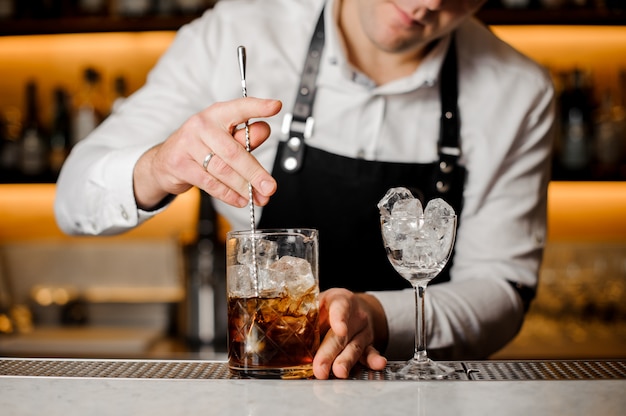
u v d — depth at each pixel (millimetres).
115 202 1465
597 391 1017
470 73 1774
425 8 1454
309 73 1765
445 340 1411
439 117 1752
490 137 1752
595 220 3316
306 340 1087
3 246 3361
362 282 1788
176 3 3092
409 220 1104
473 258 1720
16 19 3107
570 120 3025
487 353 1530
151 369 1146
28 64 3338
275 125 1769
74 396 1002
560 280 3121
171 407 947
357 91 1729
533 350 2812
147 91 1799
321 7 1789
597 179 2986
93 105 3252
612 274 3193
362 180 1745
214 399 978
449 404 956
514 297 1598
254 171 1134
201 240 2809
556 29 3225
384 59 1716
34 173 3131
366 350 1167
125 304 3213
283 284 1072
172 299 3324
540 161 1807
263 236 1071
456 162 1747
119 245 3361
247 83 1783
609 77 3225
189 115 1782
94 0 3133
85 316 3219
